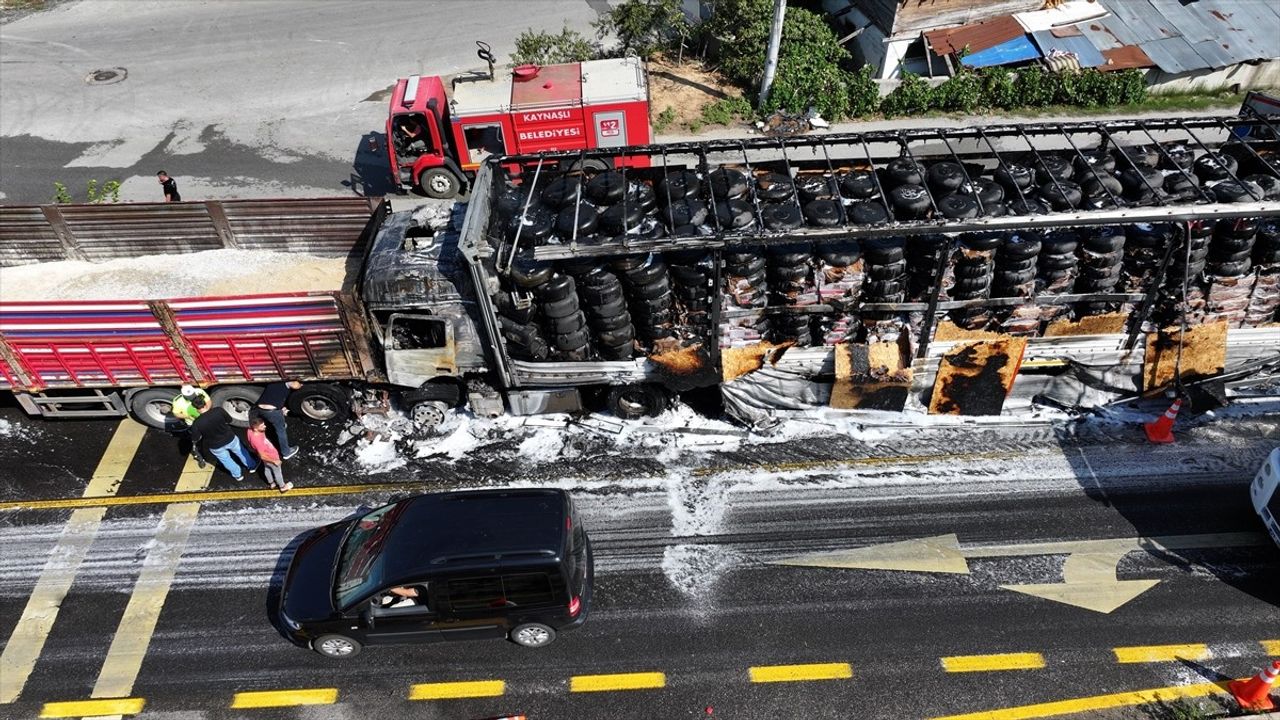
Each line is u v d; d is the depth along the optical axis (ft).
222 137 63.46
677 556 32.12
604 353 34.35
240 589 31.78
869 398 36.06
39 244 41.11
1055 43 61.21
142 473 36.58
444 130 53.67
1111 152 35.37
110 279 40.14
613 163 51.57
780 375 35.27
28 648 30.04
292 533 33.71
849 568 31.32
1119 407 36.96
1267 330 33.73
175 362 35.32
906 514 33.19
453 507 29.17
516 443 37.19
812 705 27.27
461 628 28.30
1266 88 61.77
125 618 30.91
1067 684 27.48
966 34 61.82
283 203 39.70
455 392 36.35
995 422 36.81
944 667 28.07
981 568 31.07
